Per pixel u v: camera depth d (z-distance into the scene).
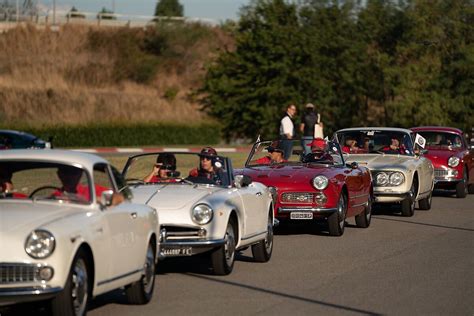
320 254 26.97
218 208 21.64
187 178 23.75
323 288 21.02
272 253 27.11
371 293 20.38
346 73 99.81
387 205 43.78
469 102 95.50
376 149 39.88
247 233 23.42
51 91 118.69
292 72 100.44
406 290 20.83
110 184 17.59
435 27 97.69
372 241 30.22
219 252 21.95
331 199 30.14
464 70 95.56
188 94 123.69
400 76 97.62
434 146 50.00
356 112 101.25
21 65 133.38
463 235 32.34
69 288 14.82
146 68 145.50
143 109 121.94
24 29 144.88
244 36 103.38
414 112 96.62
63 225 15.02
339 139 40.25
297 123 99.69
